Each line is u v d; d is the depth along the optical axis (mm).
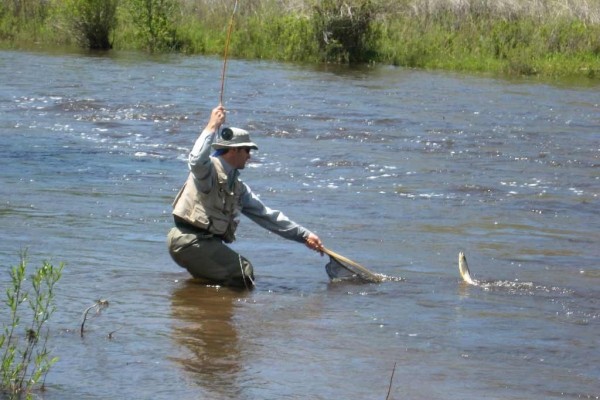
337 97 23016
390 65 32406
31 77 24688
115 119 19031
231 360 6441
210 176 8367
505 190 13727
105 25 33875
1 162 14516
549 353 6844
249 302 7922
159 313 7457
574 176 14898
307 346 6812
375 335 7133
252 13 36406
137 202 11992
